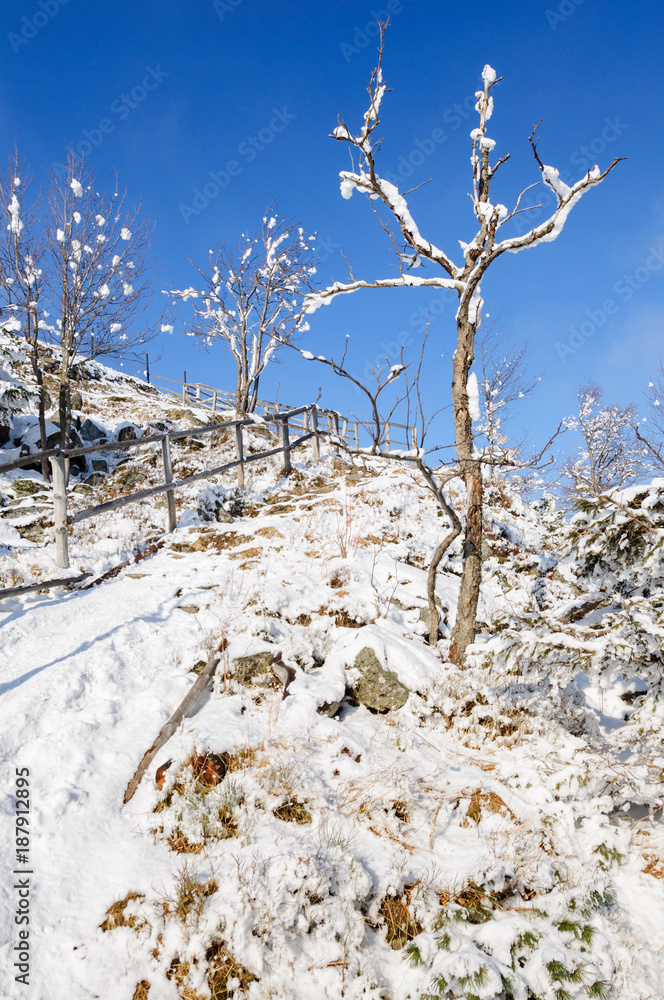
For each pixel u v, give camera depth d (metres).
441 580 7.56
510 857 3.63
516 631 4.72
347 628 5.94
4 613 5.74
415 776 4.26
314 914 3.16
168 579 6.81
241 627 5.54
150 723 4.37
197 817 3.62
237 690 4.86
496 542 9.30
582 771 4.05
